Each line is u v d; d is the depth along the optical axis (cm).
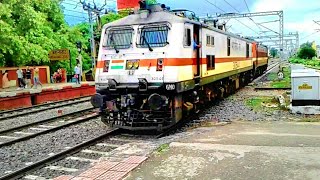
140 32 1113
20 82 2909
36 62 3428
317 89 1293
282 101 1576
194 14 1331
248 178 579
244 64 2422
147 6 1165
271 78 3438
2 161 861
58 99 2377
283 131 960
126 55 1110
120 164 693
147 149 826
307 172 592
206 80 1362
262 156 695
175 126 1145
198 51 1256
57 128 1202
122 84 1095
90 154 888
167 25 1088
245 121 1183
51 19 3769
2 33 2458
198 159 697
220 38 1606
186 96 1206
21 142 1040
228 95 2011
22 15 2830
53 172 759
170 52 1054
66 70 3916
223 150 753
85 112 1619
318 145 770
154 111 1066
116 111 1095
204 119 1293
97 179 620
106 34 1166
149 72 1059
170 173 625
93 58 3400
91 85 2809
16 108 1911
